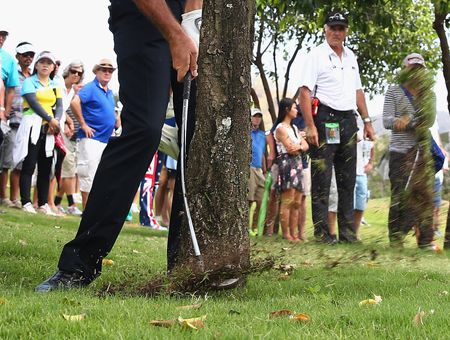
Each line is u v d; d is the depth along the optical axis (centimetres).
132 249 694
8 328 302
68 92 1277
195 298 405
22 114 1150
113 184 434
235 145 428
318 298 414
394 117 711
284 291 449
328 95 871
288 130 918
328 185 834
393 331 310
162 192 1272
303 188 923
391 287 466
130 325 307
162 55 433
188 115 457
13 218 938
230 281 426
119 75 439
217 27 426
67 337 291
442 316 336
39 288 432
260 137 1119
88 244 441
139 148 432
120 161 434
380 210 582
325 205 820
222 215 426
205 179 426
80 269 441
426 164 462
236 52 426
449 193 513
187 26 451
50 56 1145
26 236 681
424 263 605
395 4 1251
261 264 484
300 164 923
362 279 501
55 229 817
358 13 1099
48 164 1159
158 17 415
